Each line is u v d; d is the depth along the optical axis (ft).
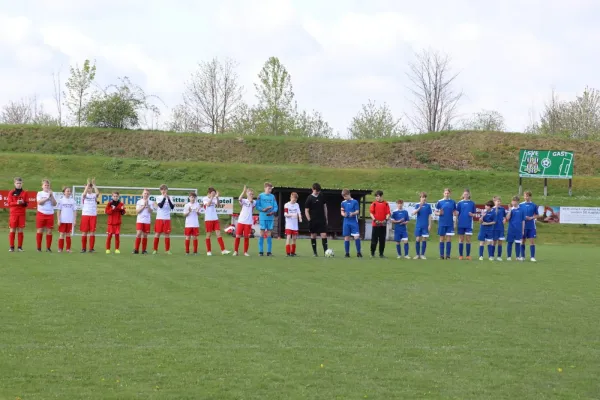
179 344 32.68
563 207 145.79
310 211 83.82
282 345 32.89
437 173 192.95
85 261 69.56
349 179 186.19
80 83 237.04
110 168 181.88
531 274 66.54
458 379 27.81
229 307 42.91
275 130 257.34
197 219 82.74
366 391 25.93
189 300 45.29
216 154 211.20
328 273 63.16
